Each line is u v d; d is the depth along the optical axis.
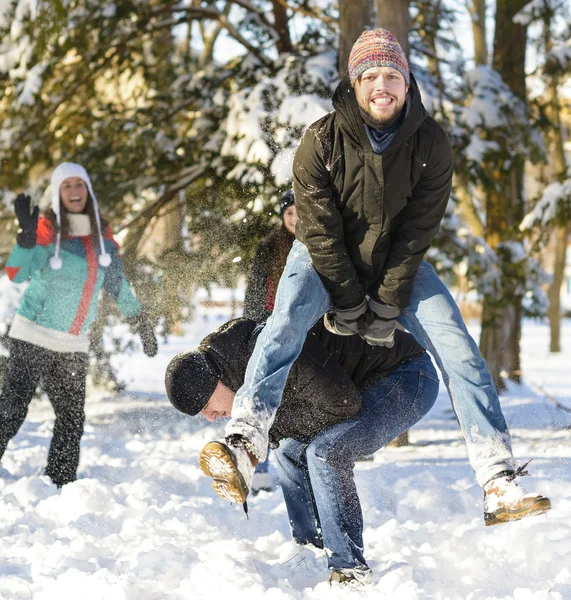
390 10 10.05
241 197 11.02
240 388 4.22
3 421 6.81
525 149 12.95
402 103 4.15
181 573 4.42
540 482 6.55
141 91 14.73
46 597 3.98
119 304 7.28
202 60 15.17
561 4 14.70
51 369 6.79
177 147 13.05
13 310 10.85
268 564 4.58
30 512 5.76
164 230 13.99
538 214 14.17
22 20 12.02
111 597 3.90
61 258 6.88
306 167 4.29
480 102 12.41
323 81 10.70
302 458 4.84
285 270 4.44
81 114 13.93
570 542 4.80
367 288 4.54
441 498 6.45
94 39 13.47
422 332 4.60
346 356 4.62
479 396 4.42
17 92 12.66
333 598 4.03
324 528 4.39
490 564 4.59
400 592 3.95
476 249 12.93
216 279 11.36
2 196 13.42
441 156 4.26
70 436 6.81
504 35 15.60
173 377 4.43
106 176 13.19
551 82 16.16
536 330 38.50
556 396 13.09
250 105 10.79
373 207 4.28
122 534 5.35
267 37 13.02
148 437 9.70
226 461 3.89
